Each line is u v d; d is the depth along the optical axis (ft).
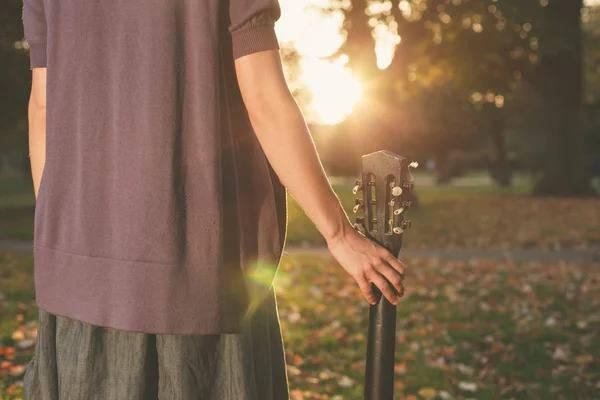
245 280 4.24
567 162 86.84
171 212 3.97
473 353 17.34
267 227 4.35
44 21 4.63
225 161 4.17
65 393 4.20
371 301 4.50
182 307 3.97
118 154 4.03
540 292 25.32
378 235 4.87
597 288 26.21
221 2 4.01
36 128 4.72
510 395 14.43
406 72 61.05
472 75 63.41
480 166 227.20
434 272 29.94
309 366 16.08
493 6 54.13
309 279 27.53
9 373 14.70
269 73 4.03
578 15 72.38
